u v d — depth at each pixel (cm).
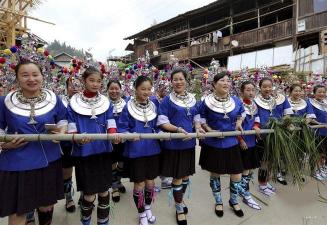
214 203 365
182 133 281
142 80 303
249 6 1581
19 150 218
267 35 1424
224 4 1580
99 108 266
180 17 1822
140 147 291
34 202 221
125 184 427
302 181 393
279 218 329
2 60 298
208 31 1847
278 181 435
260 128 379
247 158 363
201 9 1673
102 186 262
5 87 295
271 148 352
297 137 365
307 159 389
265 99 404
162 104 317
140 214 305
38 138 213
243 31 1692
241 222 319
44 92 236
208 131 321
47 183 229
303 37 1297
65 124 245
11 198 215
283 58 1307
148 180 312
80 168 260
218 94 338
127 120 300
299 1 1295
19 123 216
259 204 364
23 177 216
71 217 320
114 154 358
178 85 318
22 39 321
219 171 324
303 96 499
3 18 888
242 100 383
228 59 1544
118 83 372
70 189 329
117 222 312
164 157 314
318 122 451
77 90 324
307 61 1180
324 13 1212
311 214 339
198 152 602
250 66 1409
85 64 359
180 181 317
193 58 1786
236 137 333
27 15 851
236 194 336
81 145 253
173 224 312
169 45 2055
